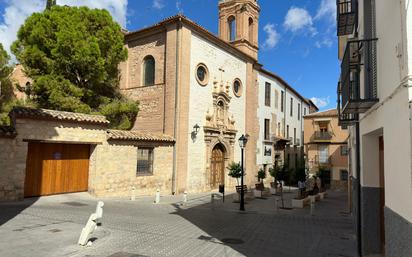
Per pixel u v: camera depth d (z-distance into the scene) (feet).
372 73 21.58
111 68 66.80
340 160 111.45
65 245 23.50
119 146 56.95
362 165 26.43
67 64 58.95
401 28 14.62
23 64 59.00
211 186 79.71
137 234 29.45
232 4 100.48
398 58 15.28
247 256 25.08
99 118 53.42
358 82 23.38
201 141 75.77
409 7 14.01
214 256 24.34
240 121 92.02
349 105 21.98
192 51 73.72
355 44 28.22
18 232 26.43
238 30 97.86
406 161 14.16
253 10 102.17
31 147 46.91
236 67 90.89
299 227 40.86
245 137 56.70
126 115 72.54
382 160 25.48
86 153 54.54
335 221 47.21
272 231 36.78
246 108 94.58
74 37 57.47
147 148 63.31
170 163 67.82
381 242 25.26
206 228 35.68
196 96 74.69
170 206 53.01
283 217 49.32
